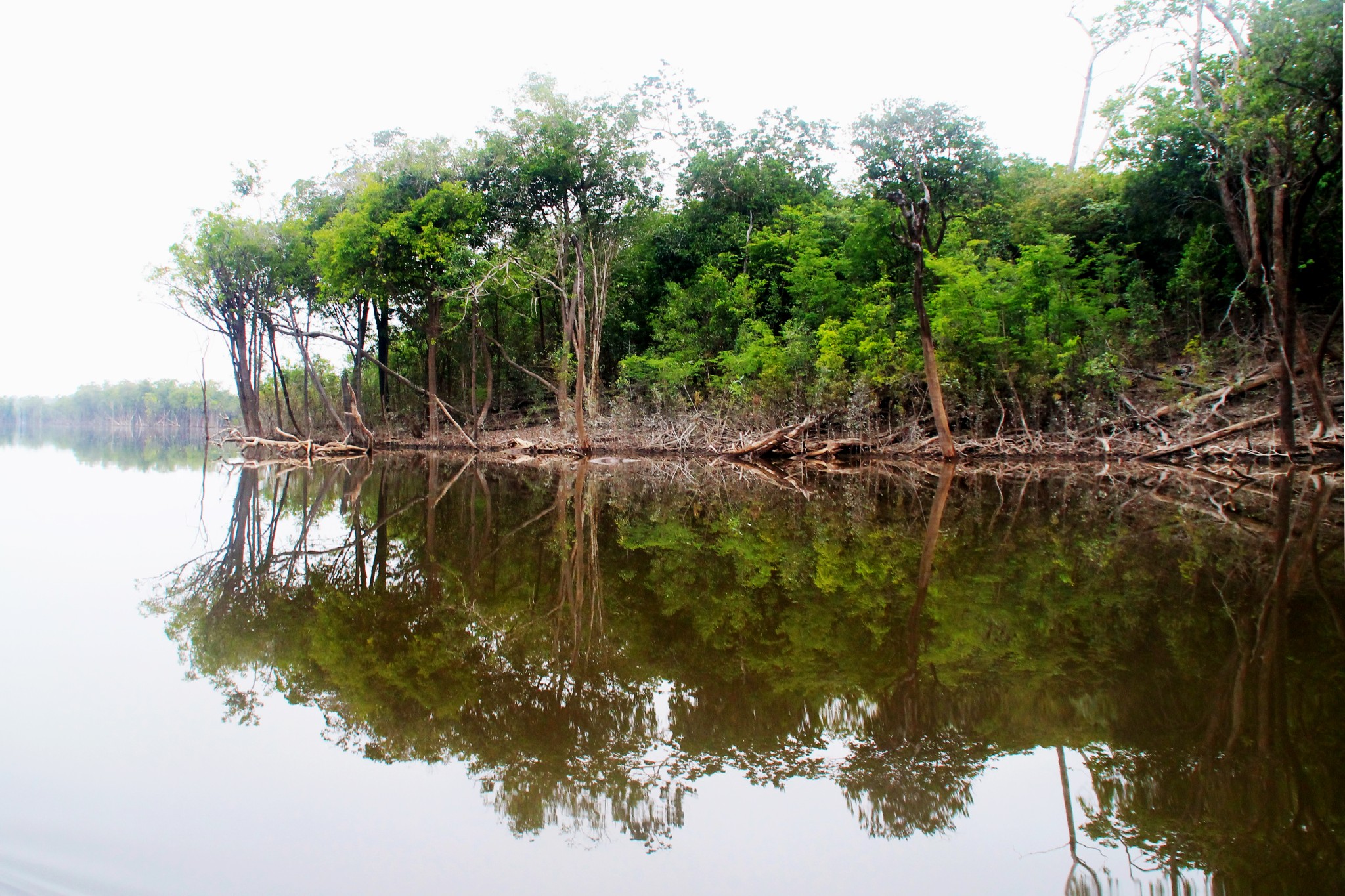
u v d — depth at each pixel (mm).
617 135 27750
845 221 25578
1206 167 18984
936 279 22953
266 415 44031
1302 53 11930
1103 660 4633
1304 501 11000
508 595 6707
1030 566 7277
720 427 26000
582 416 26438
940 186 19766
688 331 29625
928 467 19375
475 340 32344
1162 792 3125
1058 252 20250
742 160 33781
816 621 5727
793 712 4102
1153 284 22609
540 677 4660
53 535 9367
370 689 4422
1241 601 5770
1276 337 15602
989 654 4871
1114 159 21141
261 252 30344
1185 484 13883
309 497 14344
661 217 31188
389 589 6902
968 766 3426
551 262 28047
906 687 4352
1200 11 17516
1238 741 3512
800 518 11023
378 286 27734
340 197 31297
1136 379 20312
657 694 4363
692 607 6184
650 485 16609
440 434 34031
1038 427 21141
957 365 20969
